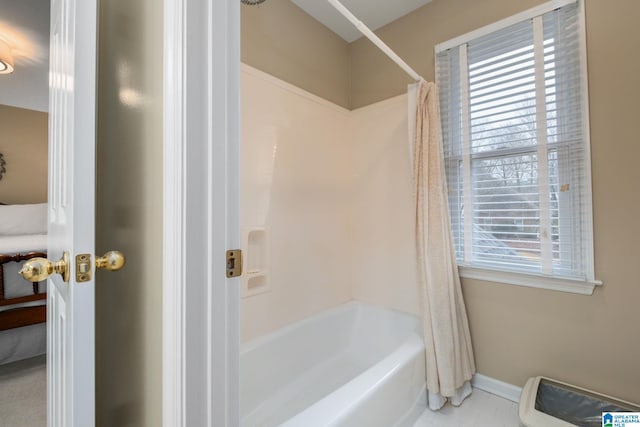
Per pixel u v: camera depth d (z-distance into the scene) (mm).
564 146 1512
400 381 1383
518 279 1658
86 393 643
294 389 1779
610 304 1410
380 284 2283
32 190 3877
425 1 2006
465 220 1828
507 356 1715
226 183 603
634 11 1343
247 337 1731
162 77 654
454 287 1741
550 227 1551
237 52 628
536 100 1587
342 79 2412
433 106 1685
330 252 2266
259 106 1801
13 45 2357
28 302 2104
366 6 2049
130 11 839
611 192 1396
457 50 1881
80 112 648
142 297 754
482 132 1773
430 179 1670
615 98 1383
